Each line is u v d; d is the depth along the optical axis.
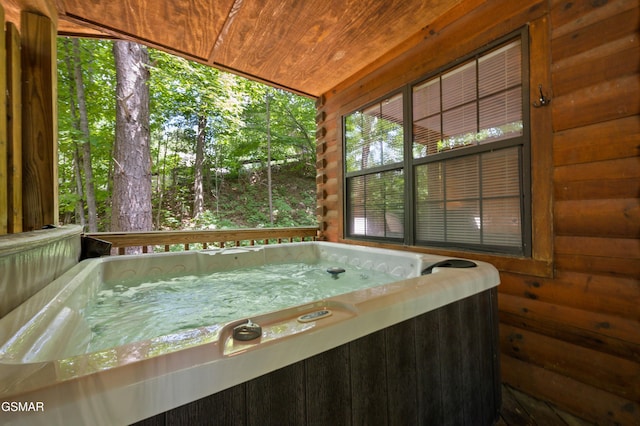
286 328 0.73
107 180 6.84
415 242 2.42
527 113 1.64
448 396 1.08
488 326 1.31
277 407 0.66
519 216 1.71
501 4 1.78
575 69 1.43
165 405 0.52
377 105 2.83
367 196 2.99
